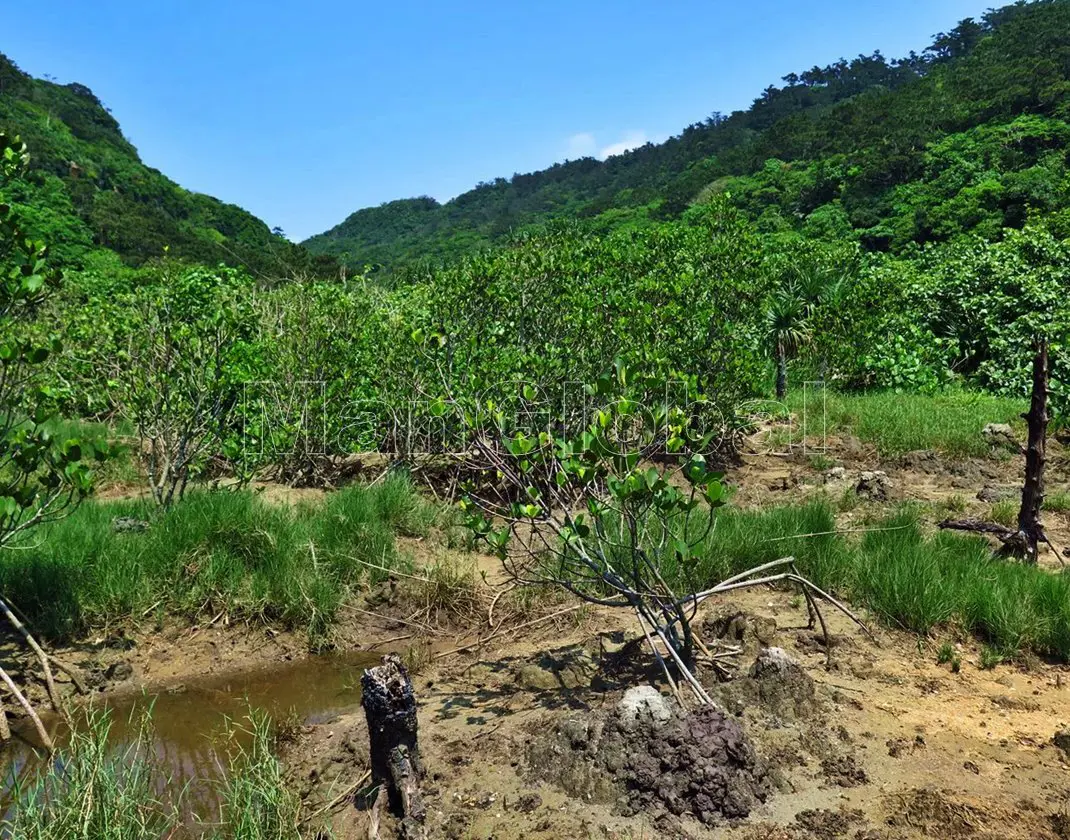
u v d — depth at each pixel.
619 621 6.21
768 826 3.71
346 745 4.65
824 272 21.33
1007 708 4.89
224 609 6.63
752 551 7.01
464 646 6.25
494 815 3.88
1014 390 18.03
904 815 3.78
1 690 5.48
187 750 4.98
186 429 8.29
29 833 3.72
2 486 5.64
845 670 5.29
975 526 8.17
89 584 6.43
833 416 14.61
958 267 22.20
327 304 10.86
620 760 3.99
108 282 18.73
